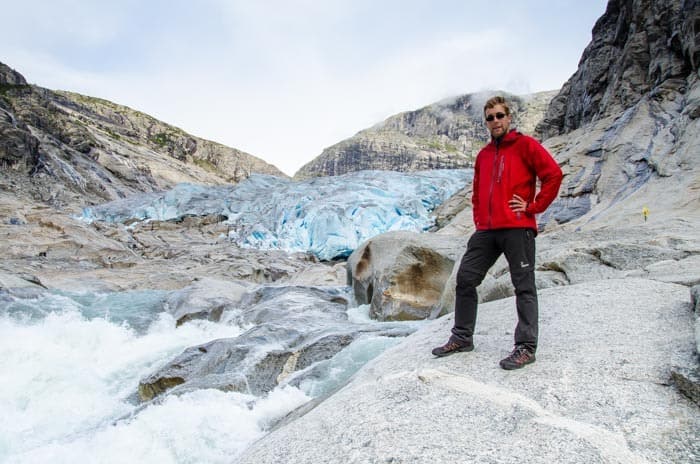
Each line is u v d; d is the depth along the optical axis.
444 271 11.02
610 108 24.98
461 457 2.47
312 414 3.46
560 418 2.74
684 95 19.56
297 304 12.48
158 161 88.25
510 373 3.48
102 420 7.18
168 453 4.97
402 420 2.95
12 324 11.73
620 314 4.34
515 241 3.62
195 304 13.55
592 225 14.40
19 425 6.90
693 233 7.58
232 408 5.88
